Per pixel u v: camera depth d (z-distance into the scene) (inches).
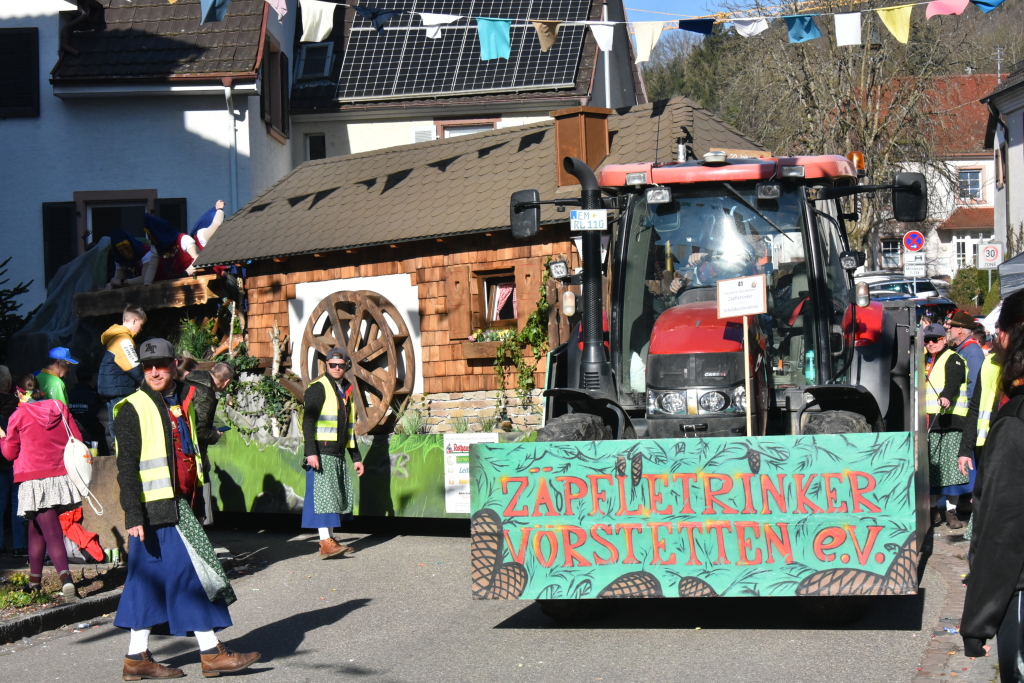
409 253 540.7
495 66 880.9
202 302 589.0
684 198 305.0
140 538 245.3
